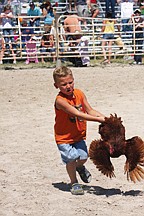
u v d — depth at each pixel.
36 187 9.19
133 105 17.00
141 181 9.37
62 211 7.92
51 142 12.50
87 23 31.69
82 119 8.40
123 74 25.05
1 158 11.16
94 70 26.66
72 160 8.60
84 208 8.01
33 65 28.84
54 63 29.50
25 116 15.77
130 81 22.73
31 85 22.12
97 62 30.03
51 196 8.66
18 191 8.98
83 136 8.81
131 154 8.15
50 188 9.11
